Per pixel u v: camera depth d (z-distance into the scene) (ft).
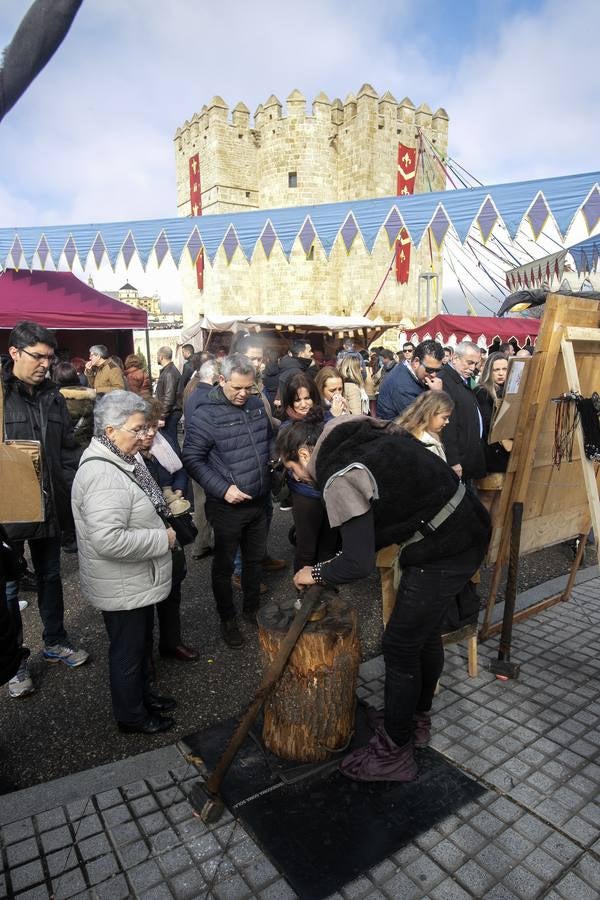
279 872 6.13
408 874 6.07
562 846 6.41
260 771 7.63
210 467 10.87
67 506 10.28
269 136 106.52
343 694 7.57
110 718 9.08
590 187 12.17
